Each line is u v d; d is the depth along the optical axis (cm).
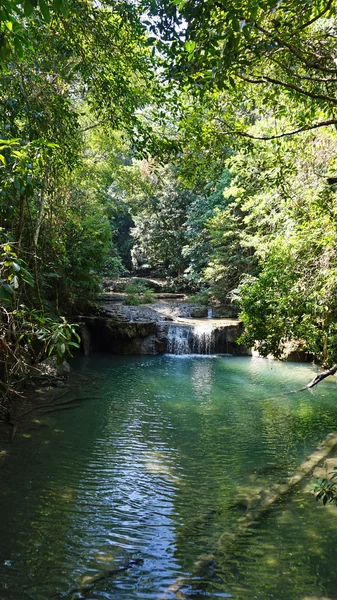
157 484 632
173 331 1889
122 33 734
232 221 2112
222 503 575
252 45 385
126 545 475
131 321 1877
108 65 739
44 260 1271
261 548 469
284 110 650
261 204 1202
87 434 830
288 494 596
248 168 798
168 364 1614
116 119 778
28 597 385
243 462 717
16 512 536
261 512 546
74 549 464
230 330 1886
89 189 1778
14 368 674
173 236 2862
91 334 1872
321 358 894
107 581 411
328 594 395
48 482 622
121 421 922
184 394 1168
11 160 479
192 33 354
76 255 1596
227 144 714
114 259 2272
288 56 505
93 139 1566
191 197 2819
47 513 538
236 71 423
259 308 818
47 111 740
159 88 619
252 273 2083
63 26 665
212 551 464
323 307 771
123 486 621
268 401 1105
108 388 1208
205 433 861
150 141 704
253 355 1816
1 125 650
